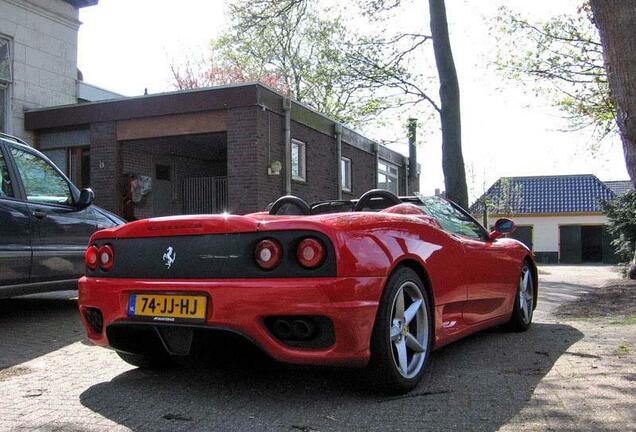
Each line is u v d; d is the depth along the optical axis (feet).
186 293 11.12
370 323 10.74
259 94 38.83
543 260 126.31
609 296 30.81
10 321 20.08
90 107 43.06
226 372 13.51
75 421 10.44
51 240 19.49
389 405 11.07
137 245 12.04
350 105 66.90
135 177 46.96
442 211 16.47
